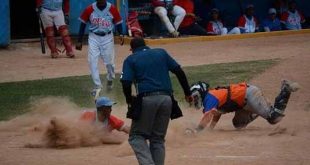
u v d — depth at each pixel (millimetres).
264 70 39094
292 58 42719
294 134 24922
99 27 33938
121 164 21031
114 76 36438
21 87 36844
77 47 35062
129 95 19141
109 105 24016
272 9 59219
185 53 48125
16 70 42688
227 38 55594
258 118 28984
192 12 56500
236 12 61188
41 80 38688
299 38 55062
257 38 56125
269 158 21219
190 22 56188
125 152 22453
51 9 46500
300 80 35688
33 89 36219
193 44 52750
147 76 19109
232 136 24938
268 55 45344
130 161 21422
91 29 34125
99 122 24453
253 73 38406
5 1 51125
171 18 54844
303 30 59000
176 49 50281
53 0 46469
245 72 38781
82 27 34656
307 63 40219
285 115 28922
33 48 51938
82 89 36156
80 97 34094
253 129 26500
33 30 56094
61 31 47000
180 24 55906
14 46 52188
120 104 32406
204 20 59250
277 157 21312
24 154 23000
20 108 31797
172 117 19562
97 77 33906
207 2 59375
